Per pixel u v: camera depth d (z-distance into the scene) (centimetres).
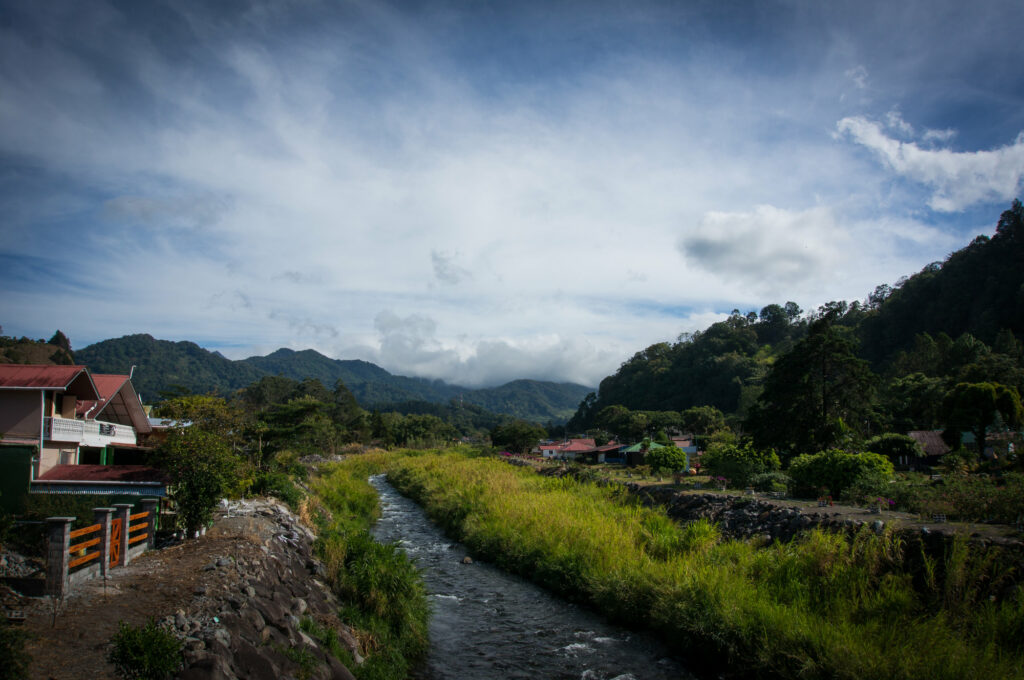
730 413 12425
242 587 898
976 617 932
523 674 1095
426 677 1075
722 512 1819
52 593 786
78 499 1287
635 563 1485
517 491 2698
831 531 1341
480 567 1905
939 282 11238
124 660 589
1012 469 2184
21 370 1858
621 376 18325
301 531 1647
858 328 13112
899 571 1104
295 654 802
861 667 868
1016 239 10144
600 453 7319
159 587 870
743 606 1123
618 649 1216
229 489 1380
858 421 3744
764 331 17925
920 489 1591
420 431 10156
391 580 1326
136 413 2433
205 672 611
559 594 1590
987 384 3628
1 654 510
